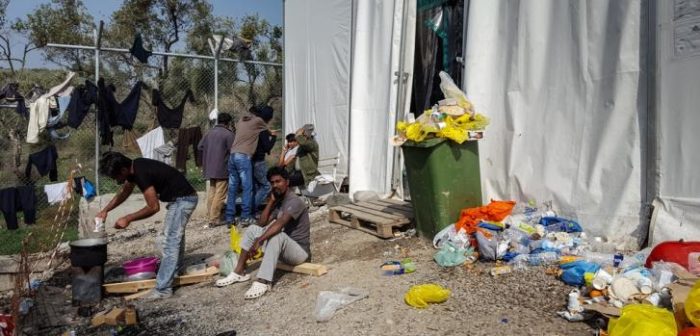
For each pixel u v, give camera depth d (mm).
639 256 4465
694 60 4410
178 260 5695
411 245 5949
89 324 4953
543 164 5688
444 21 7570
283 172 5414
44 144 11383
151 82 12805
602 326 3473
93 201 8891
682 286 3447
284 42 11758
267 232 5262
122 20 17844
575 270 4160
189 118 12516
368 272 5250
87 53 14305
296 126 11414
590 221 5164
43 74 14547
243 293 5301
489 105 6281
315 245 6594
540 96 5738
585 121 5293
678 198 4523
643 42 4816
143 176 5301
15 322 4746
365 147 8547
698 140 4402
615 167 5016
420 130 5719
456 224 5645
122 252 7695
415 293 4250
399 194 7957
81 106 8977
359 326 4027
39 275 6496
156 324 4762
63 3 17656
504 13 6117
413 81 8430
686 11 4441
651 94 4754
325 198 9031
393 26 7898
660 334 2914
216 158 8719
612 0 5039
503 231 5219
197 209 9672
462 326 3770
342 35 9484
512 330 3607
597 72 5176
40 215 10289
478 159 6004
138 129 12031
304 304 4699
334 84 9805
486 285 4461
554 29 5594
